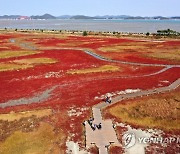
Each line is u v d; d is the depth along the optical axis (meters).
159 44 112.69
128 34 157.00
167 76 63.44
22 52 93.62
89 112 44.28
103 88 55.41
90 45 111.38
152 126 40.50
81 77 64.12
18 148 34.81
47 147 34.97
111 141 35.44
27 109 45.81
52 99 50.44
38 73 67.56
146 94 51.12
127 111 44.44
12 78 63.34
